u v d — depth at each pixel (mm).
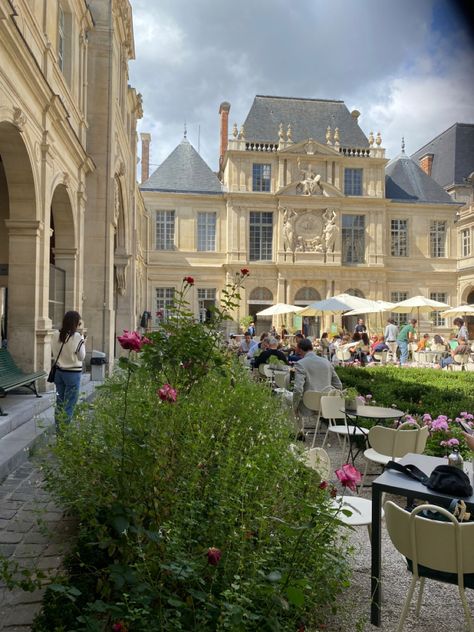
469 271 37469
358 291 37719
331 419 8219
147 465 3213
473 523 3021
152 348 4789
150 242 36500
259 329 37031
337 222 36969
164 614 2393
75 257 13312
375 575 3547
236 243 36344
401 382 10109
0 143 8773
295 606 2615
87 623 2363
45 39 10203
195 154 38188
